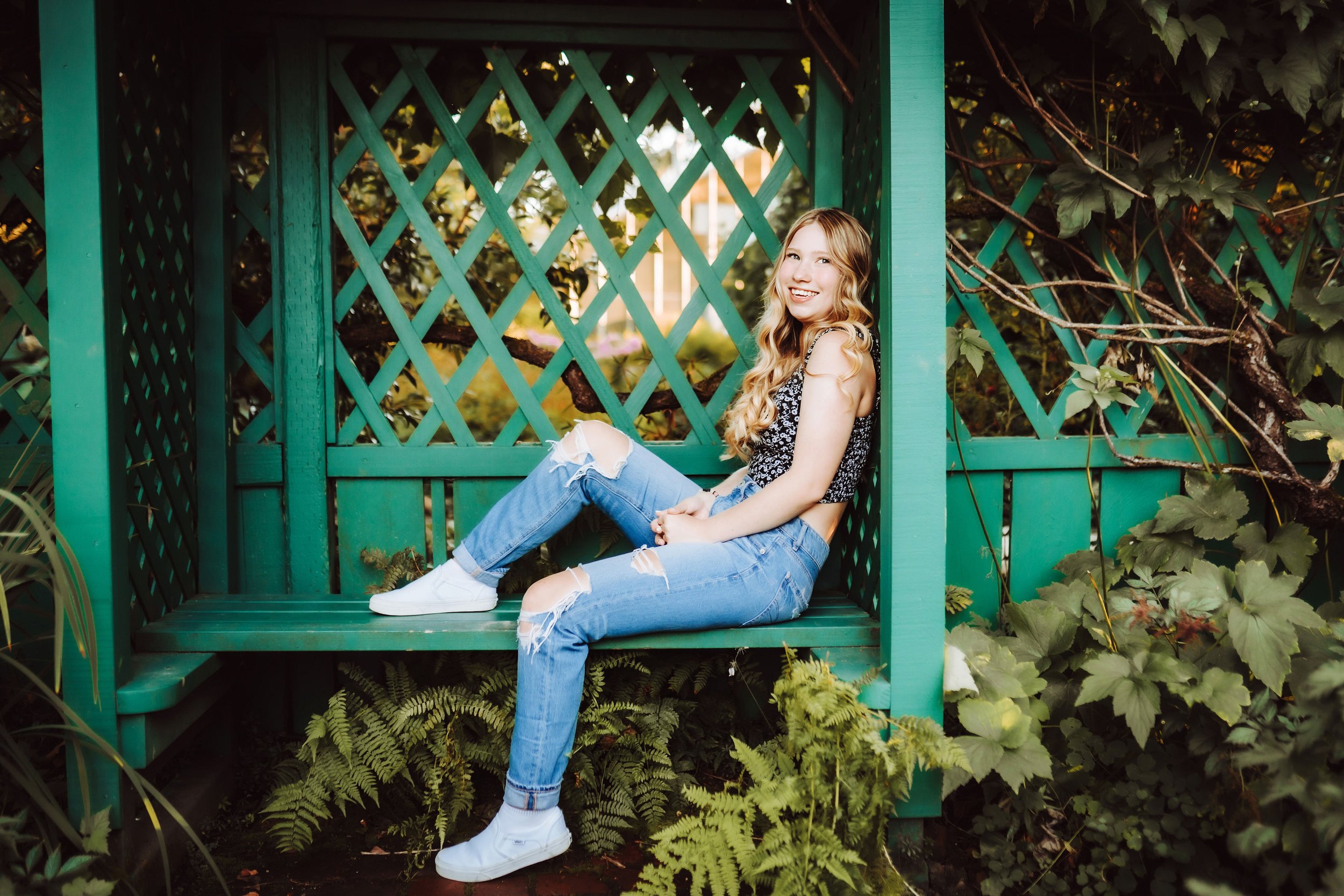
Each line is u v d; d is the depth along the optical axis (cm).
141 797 172
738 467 239
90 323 167
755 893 164
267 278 248
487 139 249
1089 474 222
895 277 177
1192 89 213
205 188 226
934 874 183
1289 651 170
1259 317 229
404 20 226
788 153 238
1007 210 230
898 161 175
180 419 217
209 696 202
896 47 174
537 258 236
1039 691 190
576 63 231
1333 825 132
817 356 188
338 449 232
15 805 162
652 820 195
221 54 225
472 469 234
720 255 238
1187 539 219
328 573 235
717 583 184
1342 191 234
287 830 185
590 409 247
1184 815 169
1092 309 248
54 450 167
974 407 291
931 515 179
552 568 232
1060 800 187
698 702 225
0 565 162
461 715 202
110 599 168
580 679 182
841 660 192
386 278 235
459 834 199
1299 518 233
